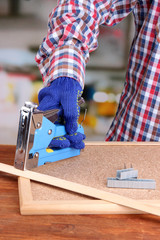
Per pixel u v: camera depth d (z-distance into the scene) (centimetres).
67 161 93
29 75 231
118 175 81
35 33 226
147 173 87
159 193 78
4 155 99
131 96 129
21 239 62
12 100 232
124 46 225
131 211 72
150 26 119
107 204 72
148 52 122
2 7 221
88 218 70
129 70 129
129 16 220
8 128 225
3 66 229
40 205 70
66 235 64
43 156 88
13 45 227
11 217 69
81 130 97
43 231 65
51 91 87
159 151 102
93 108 231
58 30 92
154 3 117
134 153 100
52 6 223
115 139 133
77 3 96
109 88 229
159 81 120
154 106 122
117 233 65
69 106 86
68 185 77
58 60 89
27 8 222
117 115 135
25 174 81
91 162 93
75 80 88
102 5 102
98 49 225
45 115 84
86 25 94
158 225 68
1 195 77
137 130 125
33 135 82
